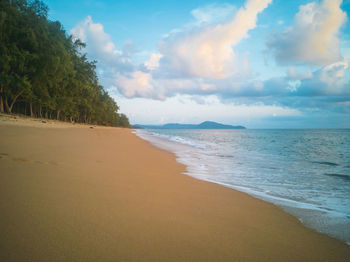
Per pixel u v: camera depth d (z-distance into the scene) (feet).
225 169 22.53
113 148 30.60
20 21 77.30
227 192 12.59
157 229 6.71
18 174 10.59
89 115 224.94
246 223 8.06
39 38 80.79
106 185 10.84
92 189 9.86
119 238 5.90
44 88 100.58
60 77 100.27
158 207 8.64
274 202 11.54
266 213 9.52
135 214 7.64
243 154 40.01
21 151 17.24
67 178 11.12
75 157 18.24
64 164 14.56
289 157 37.14
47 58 81.05
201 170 21.06
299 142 89.56
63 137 36.42
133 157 24.23
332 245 6.87
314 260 5.81
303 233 7.69
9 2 76.38
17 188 8.57
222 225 7.61
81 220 6.65
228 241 6.45
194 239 6.34
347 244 7.00
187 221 7.60
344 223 8.98
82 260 4.76
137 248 5.51
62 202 7.84
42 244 5.17
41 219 6.37
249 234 7.11
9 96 91.20
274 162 30.09
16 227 5.75
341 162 31.53
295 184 16.87
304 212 10.19
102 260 4.84
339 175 21.22
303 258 5.87
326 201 12.55
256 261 5.50
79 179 11.26
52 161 14.98
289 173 21.68
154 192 10.73
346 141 97.96
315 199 12.89
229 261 5.36
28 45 79.00
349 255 6.25
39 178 10.37
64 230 5.93
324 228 8.32
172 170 19.10
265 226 7.98
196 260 5.25
